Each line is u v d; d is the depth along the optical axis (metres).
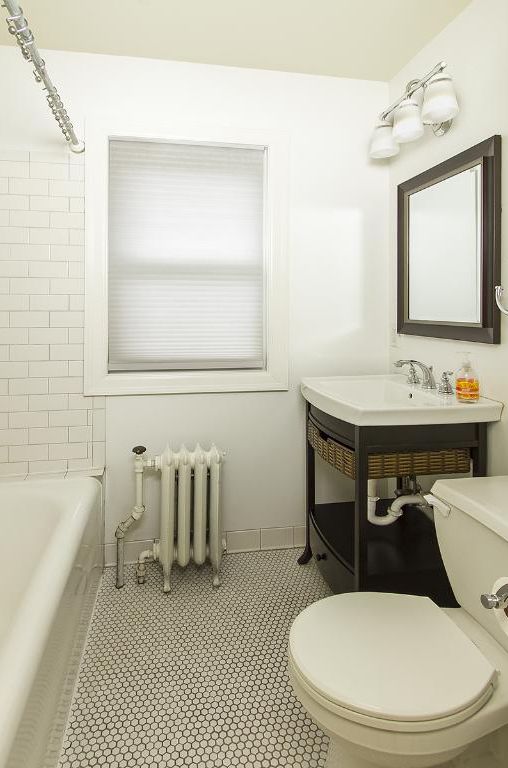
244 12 1.88
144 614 1.92
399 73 2.32
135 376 2.26
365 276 2.46
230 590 2.09
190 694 1.51
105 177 2.18
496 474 1.70
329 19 1.92
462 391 1.74
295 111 2.34
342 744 1.01
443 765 1.19
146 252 2.29
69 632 1.35
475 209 1.76
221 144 2.29
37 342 2.18
